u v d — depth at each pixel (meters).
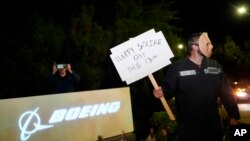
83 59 11.87
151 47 6.18
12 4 11.43
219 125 4.38
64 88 8.56
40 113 6.74
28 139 6.51
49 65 10.86
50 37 11.15
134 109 12.93
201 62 4.42
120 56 6.19
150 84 13.83
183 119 4.39
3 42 10.37
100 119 7.90
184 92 4.36
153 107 13.70
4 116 6.18
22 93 10.16
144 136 11.45
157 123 9.79
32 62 10.44
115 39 13.90
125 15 16.75
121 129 8.39
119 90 8.48
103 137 7.91
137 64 6.18
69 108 7.26
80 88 11.48
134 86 13.11
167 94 4.55
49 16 12.11
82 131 7.47
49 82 8.67
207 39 4.40
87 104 7.62
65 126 7.17
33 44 10.75
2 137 6.13
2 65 9.91
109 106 8.14
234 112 4.45
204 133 4.33
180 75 4.38
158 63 6.16
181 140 4.41
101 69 12.43
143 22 17.53
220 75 4.44
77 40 11.95
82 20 12.53
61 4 13.16
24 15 11.61
